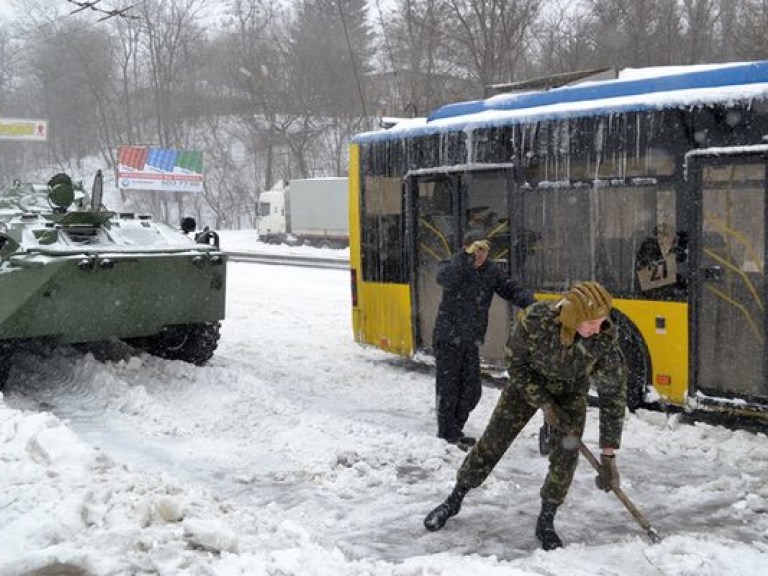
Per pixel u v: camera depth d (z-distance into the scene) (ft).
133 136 191.62
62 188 32.96
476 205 29.55
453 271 22.36
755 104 23.00
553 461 16.20
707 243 24.00
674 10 109.81
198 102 185.78
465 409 23.02
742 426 25.04
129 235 30.96
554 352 15.38
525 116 27.94
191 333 32.81
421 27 110.11
